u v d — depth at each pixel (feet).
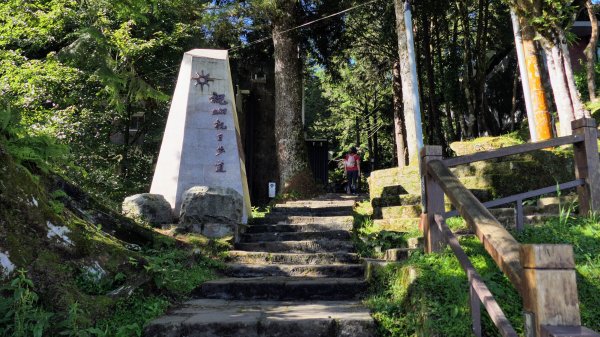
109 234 17.35
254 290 16.33
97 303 12.45
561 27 26.94
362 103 87.10
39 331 10.36
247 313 13.67
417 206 24.35
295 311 13.92
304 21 49.57
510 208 20.92
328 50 55.98
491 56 62.08
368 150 99.04
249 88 58.59
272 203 41.78
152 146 47.70
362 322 12.51
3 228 11.72
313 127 98.84
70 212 15.51
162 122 47.65
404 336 12.15
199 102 27.84
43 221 12.93
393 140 82.79
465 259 10.91
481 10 51.49
